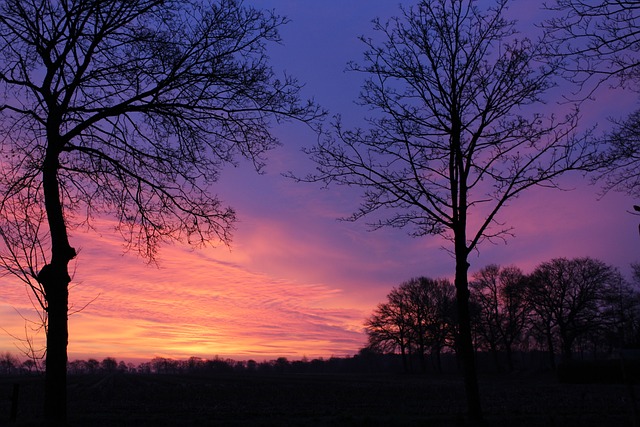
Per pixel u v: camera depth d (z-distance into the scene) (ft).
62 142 42.63
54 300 40.70
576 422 46.52
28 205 44.21
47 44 42.22
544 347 331.57
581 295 257.14
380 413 79.66
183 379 270.05
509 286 279.28
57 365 40.16
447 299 299.58
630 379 33.14
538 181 47.60
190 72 44.62
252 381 241.96
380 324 326.44
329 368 551.18
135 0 43.39
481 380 238.89
